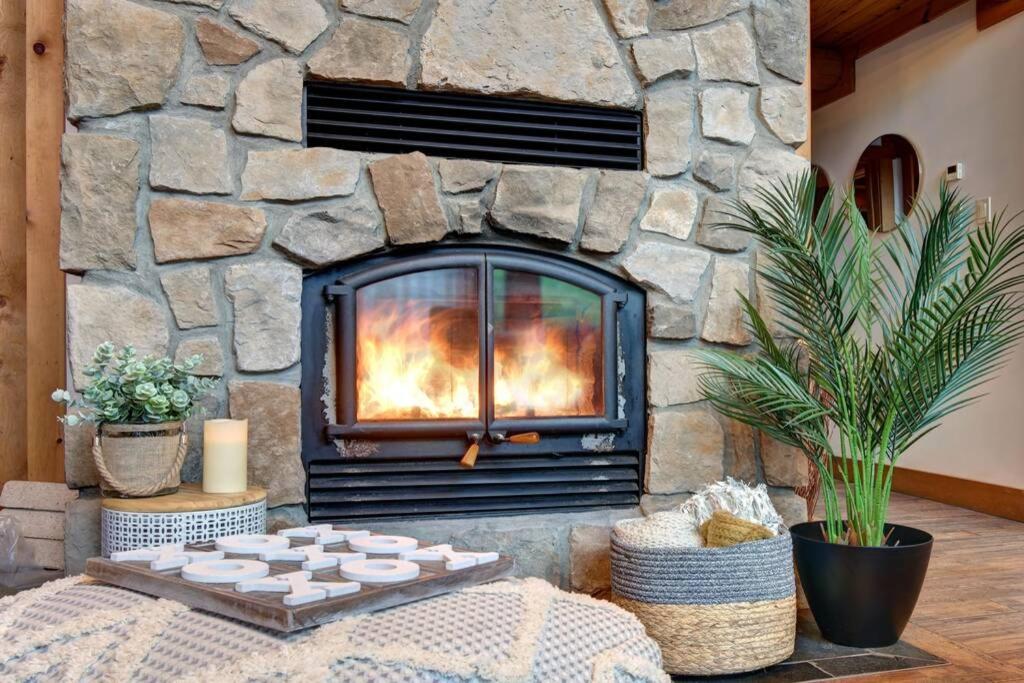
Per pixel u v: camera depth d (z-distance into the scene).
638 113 2.45
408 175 2.21
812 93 5.39
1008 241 2.04
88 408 1.84
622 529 2.12
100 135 2.01
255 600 0.96
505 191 2.27
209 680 0.82
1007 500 3.92
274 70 2.13
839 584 2.12
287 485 2.11
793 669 1.98
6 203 2.51
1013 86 3.92
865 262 2.25
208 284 2.08
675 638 1.94
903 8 4.50
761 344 2.45
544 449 2.34
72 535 1.97
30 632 1.02
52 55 2.44
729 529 2.01
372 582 1.04
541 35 2.33
